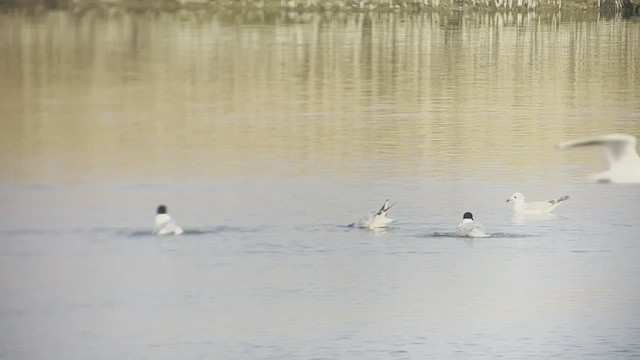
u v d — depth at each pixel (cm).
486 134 4531
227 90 5841
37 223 2986
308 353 2231
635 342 2291
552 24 11944
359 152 4072
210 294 2503
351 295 2492
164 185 3469
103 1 12850
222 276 2602
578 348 2270
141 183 3497
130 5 12750
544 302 2480
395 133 4503
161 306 2438
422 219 3086
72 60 7162
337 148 4147
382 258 2736
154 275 2603
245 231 2930
